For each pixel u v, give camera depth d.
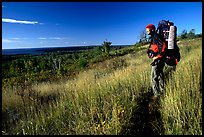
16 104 5.88
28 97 6.16
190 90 4.28
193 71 5.22
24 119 4.46
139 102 4.64
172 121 3.59
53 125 4.17
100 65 19.44
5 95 6.73
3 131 4.09
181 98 4.00
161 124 3.67
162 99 4.36
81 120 4.07
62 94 6.31
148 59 14.98
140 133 3.57
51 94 7.06
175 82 4.83
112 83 6.09
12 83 13.43
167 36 4.70
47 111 4.86
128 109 4.07
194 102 3.78
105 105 4.43
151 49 4.82
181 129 3.28
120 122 3.68
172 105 3.76
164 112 3.77
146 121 3.89
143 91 5.30
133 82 5.95
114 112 3.84
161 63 4.78
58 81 13.86
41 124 4.20
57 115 4.49
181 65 6.54
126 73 7.49
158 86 4.84
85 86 6.44
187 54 11.03
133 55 24.88
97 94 5.33
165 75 5.82
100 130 3.58
